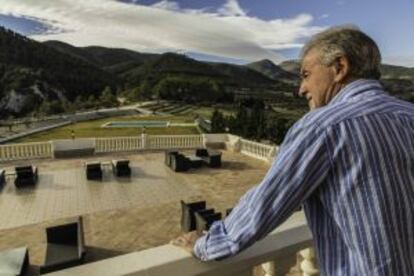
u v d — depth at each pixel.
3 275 6.25
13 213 10.93
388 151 1.00
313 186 1.04
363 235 0.99
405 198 1.00
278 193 1.04
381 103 1.09
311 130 1.05
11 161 17.08
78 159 17.92
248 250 1.48
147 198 12.52
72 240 7.54
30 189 13.22
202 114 72.75
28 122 45.78
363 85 1.14
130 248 8.66
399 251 0.98
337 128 1.03
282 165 1.05
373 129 1.02
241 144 20.53
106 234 9.45
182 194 13.07
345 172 1.01
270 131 40.94
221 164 17.67
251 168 17.12
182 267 1.29
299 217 1.79
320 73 1.22
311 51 1.24
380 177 0.99
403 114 1.08
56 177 14.76
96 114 61.78
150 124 48.69
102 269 1.22
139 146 20.36
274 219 1.05
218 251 1.14
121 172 15.18
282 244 1.58
